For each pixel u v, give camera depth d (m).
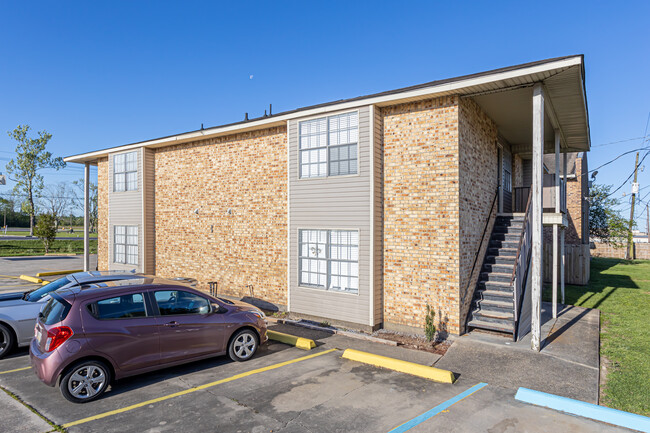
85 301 5.54
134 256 14.35
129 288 6.02
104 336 5.46
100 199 16.55
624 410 5.09
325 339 8.48
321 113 9.83
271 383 5.99
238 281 11.85
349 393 5.62
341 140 9.59
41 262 24.55
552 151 14.19
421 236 8.75
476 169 9.61
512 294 8.87
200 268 12.80
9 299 7.81
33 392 5.60
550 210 12.27
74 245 37.06
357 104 9.20
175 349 6.16
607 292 14.52
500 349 7.52
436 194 8.58
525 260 9.39
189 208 13.17
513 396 5.52
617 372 6.44
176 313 6.33
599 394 5.61
